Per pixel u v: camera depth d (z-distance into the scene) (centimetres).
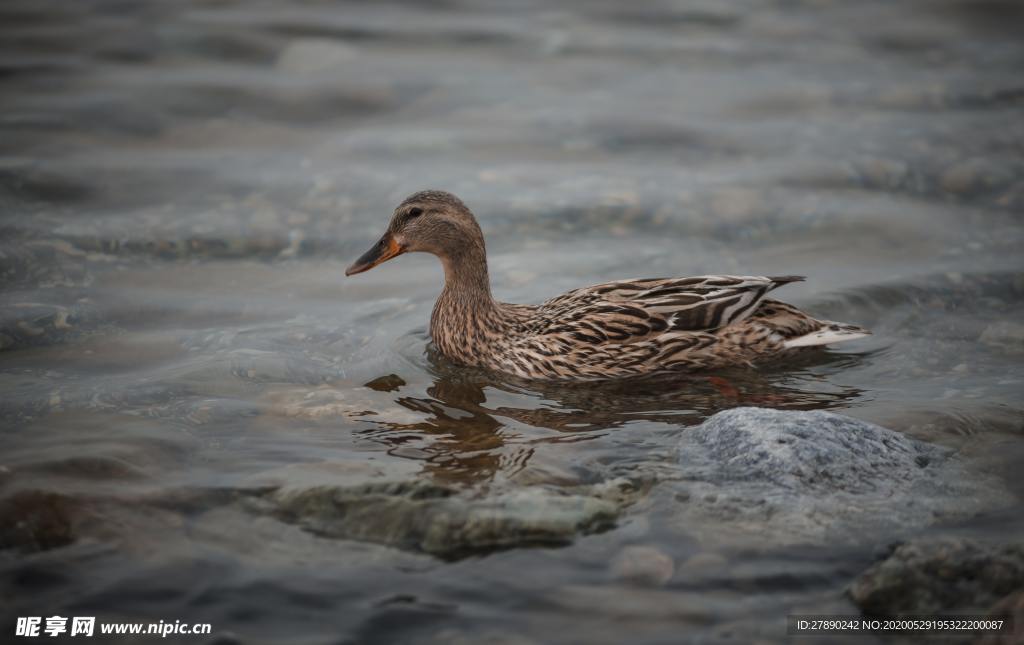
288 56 2353
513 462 1036
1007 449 1044
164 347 1317
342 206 1766
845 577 838
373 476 998
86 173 1819
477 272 1352
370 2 2709
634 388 1276
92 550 876
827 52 2438
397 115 2125
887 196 1808
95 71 2230
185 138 1992
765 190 1827
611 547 881
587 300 1351
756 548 876
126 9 2564
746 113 2138
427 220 1348
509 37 2503
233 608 809
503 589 830
